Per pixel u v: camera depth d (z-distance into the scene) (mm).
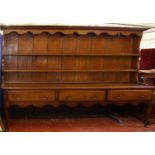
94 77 3887
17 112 3795
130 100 3475
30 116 3816
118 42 3896
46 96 3229
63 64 3770
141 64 4152
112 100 3428
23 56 3637
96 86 3428
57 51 3721
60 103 3301
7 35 3531
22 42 3605
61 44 3725
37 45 3656
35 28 3365
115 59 3916
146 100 3525
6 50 3562
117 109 4133
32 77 3701
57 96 3268
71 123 3604
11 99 3139
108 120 3820
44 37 3656
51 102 3266
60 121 3686
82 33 3510
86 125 3525
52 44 3697
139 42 3783
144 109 3760
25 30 3354
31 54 3562
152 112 3963
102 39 3838
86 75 3859
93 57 3842
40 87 3229
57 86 3355
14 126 3371
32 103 3217
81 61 3818
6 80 3615
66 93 3285
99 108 4086
